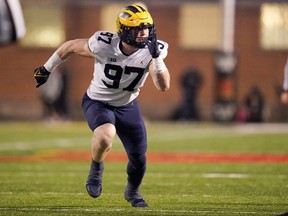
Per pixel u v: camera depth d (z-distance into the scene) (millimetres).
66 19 82750
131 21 21859
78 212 23766
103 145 22312
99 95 23203
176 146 51438
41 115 82750
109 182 32469
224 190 29781
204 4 82750
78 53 23219
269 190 29812
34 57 83375
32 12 83125
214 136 60469
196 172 36312
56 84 77375
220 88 72125
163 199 27062
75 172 36062
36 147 50062
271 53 83062
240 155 45188
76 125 74312
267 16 83125
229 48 71500
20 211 24000
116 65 22547
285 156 44594
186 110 77938
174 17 82562
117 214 23234
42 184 31406
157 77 22219
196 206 25297
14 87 83250
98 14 82312
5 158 42656
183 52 83000
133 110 23391
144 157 23734
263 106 76688
